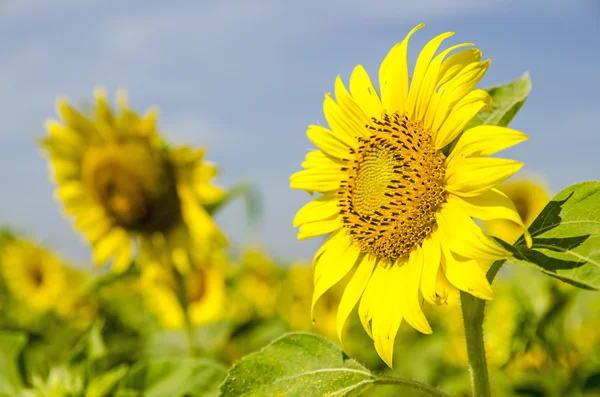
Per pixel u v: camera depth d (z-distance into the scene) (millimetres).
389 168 747
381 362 1577
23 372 1043
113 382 941
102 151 1311
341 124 781
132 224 1327
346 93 778
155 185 1293
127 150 1295
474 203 680
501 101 759
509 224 1388
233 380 733
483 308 698
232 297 1918
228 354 1585
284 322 1788
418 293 703
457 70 710
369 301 731
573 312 1384
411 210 718
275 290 2203
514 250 662
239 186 1296
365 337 1775
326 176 787
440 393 712
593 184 671
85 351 1028
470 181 672
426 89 725
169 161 1301
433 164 715
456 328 1421
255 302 2162
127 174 1292
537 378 1124
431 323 1682
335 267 765
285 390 727
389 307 713
